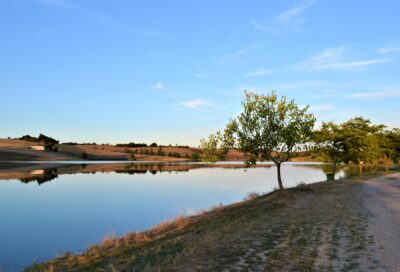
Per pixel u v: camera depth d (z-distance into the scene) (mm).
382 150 70375
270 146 26531
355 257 10062
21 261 15016
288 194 25188
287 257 10203
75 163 144875
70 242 18516
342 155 46344
